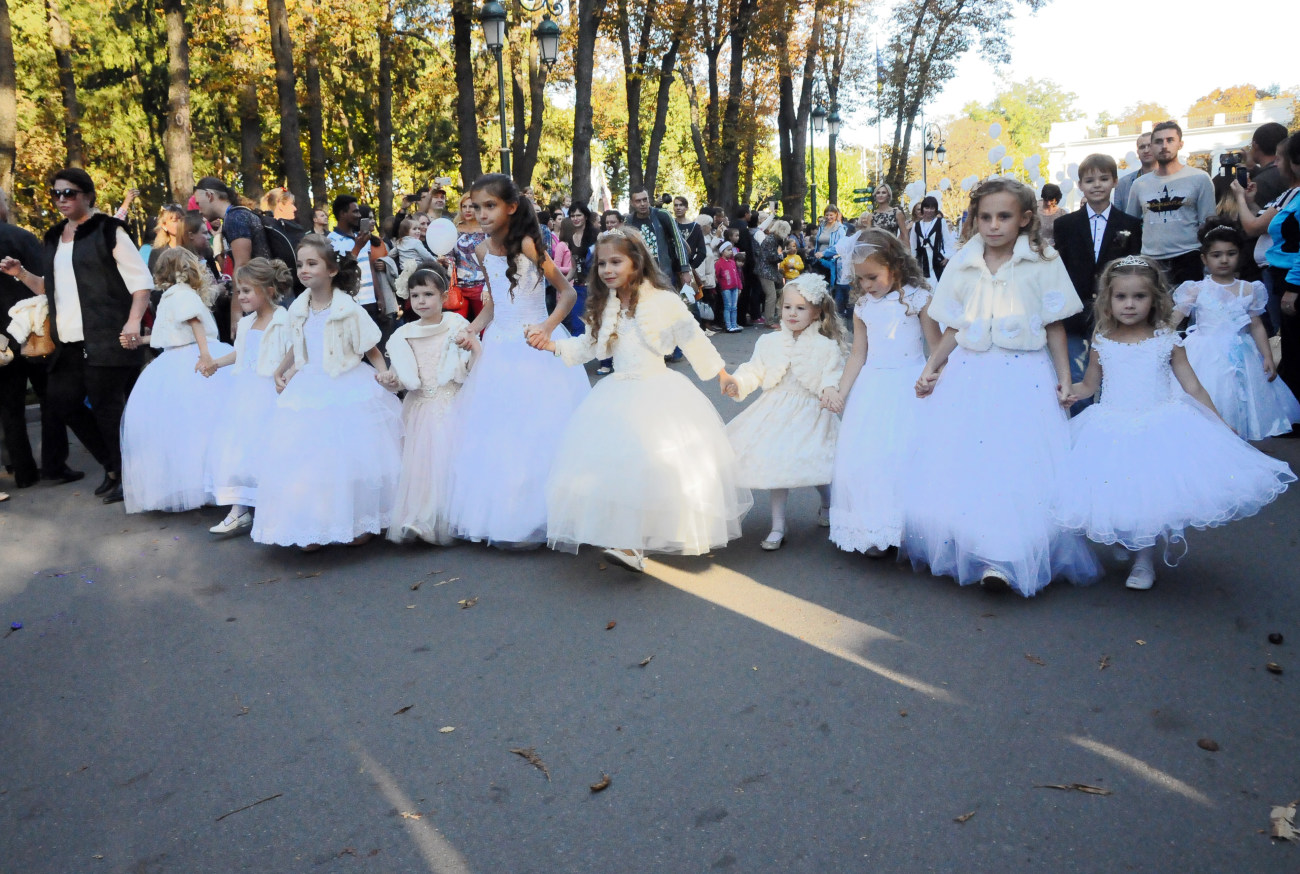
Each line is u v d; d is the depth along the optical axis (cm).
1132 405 416
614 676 353
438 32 2283
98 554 543
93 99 2566
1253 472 391
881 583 439
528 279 527
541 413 515
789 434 491
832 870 242
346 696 349
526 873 246
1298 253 650
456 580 468
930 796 270
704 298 1547
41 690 368
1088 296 619
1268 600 400
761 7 2445
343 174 3322
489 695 343
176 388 619
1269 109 4759
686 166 4722
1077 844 247
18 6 2144
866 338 486
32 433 962
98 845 268
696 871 244
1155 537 399
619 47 2562
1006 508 411
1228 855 240
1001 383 426
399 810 277
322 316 519
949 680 339
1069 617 391
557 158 4141
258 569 503
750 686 341
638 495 436
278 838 267
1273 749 287
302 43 2089
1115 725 304
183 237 751
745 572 461
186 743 321
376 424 523
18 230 726
